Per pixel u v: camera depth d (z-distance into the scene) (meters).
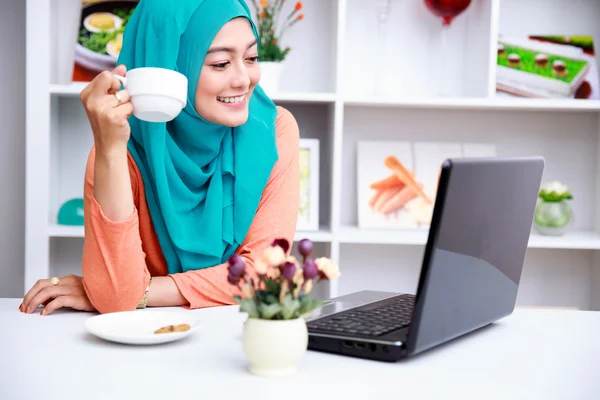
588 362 0.95
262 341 0.85
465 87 2.65
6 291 2.67
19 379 0.84
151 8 1.55
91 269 1.24
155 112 1.18
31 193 2.36
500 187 1.00
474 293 1.02
